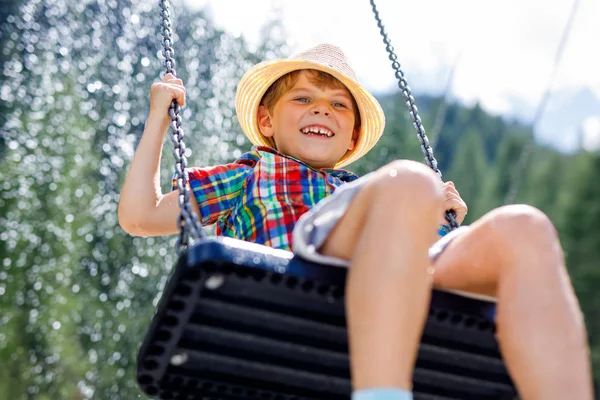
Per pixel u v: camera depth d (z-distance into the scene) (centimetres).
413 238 160
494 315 181
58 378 920
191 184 226
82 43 1045
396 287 155
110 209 995
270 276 164
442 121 2019
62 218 973
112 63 1044
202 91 989
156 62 1048
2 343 905
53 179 984
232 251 162
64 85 1027
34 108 1009
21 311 927
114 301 959
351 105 246
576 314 164
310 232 175
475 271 181
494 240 176
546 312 163
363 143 255
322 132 239
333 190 228
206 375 185
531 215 175
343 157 260
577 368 158
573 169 2056
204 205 225
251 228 220
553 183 2092
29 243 952
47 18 1041
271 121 252
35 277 945
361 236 164
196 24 1024
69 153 1001
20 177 973
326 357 184
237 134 962
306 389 191
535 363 160
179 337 174
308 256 168
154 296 968
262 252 166
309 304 172
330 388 191
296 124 239
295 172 227
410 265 158
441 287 187
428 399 198
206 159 942
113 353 941
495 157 2209
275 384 189
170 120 222
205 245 160
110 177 1012
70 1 1047
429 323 179
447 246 193
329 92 243
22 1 1033
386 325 153
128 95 1040
